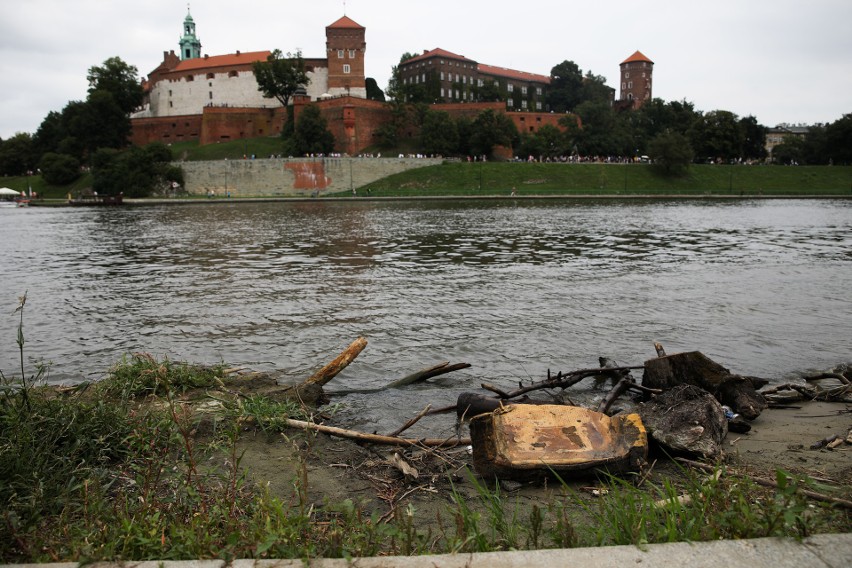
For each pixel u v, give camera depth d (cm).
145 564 318
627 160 11762
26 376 1051
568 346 1212
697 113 14062
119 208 7762
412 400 933
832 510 444
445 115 11181
